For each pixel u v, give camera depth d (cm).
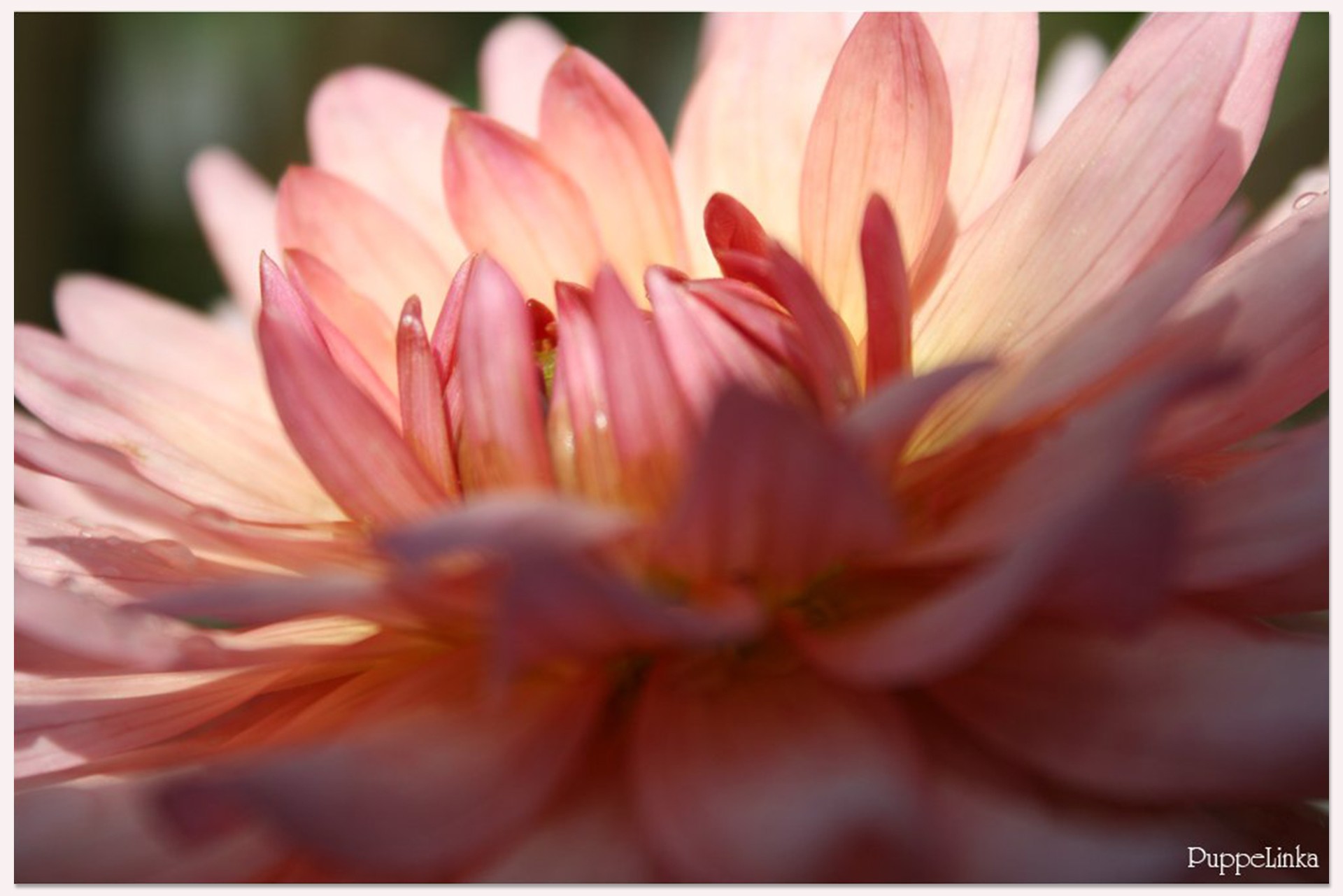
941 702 27
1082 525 25
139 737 29
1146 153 29
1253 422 28
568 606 26
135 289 34
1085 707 27
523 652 26
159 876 27
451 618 27
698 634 26
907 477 28
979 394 29
